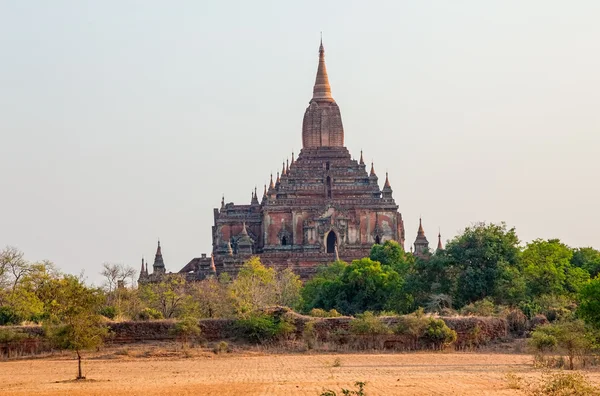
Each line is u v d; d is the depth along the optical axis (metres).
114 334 135.50
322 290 175.12
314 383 92.12
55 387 92.94
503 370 104.75
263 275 191.88
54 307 133.25
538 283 167.00
